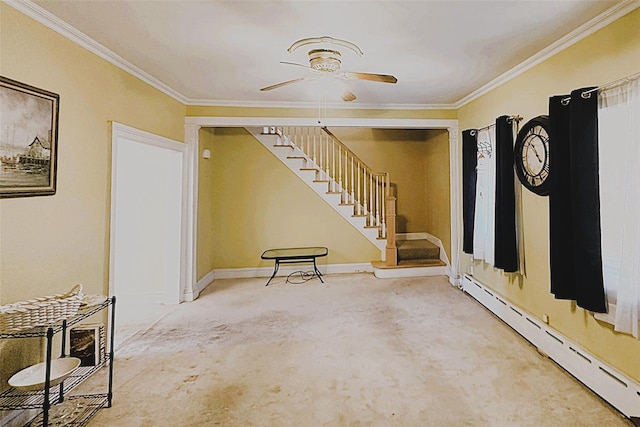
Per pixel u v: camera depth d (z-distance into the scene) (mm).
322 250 5328
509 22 2293
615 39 2141
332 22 2283
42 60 2164
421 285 4859
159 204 4223
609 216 2145
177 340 3123
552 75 2740
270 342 3062
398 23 2301
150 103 3469
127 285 4242
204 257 4922
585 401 2145
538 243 2961
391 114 4570
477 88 3838
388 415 2033
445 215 5422
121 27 2350
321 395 2244
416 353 2812
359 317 3652
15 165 1971
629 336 2055
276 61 2975
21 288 2031
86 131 2564
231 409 2109
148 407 2135
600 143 2193
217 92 3926
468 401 2158
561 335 2562
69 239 2404
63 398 2152
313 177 5578
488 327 3344
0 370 1890
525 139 3053
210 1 2023
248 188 5469
